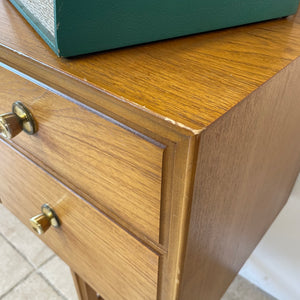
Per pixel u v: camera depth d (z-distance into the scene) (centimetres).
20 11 38
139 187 26
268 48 33
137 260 32
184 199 23
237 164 30
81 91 26
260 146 34
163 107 21
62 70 26
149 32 31
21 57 29
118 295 41
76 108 27
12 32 33
